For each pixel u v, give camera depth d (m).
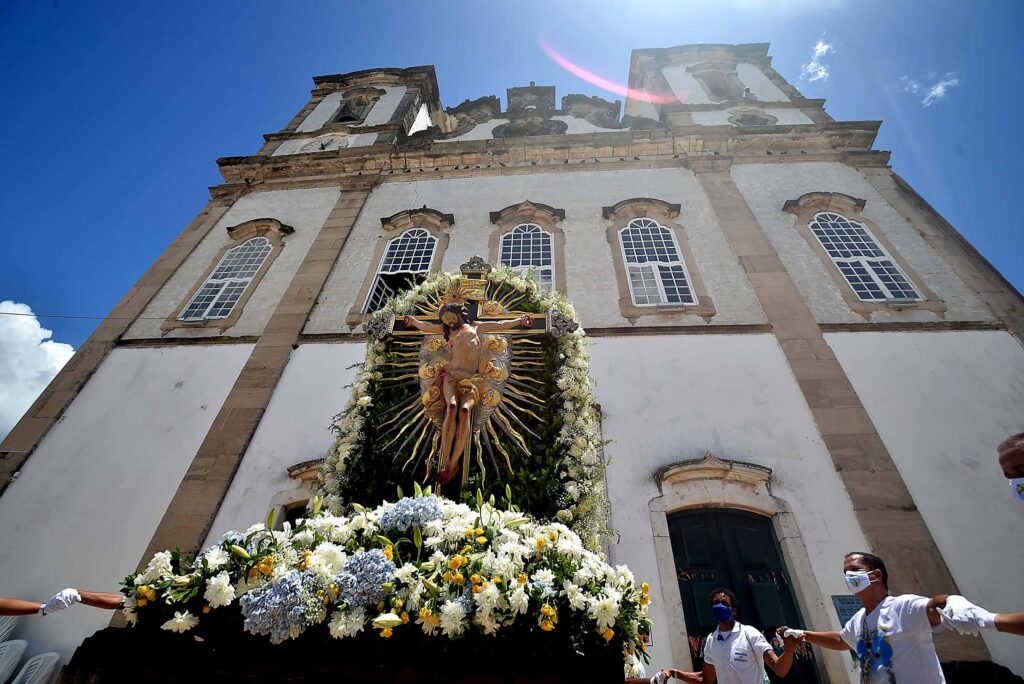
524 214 11.31
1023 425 7.15
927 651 3.01
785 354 8.12
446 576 2.96
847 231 10.48
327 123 16.81
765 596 6.05
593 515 4.60
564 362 5.40
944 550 6.13
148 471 7.54
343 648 2.85
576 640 2.94
